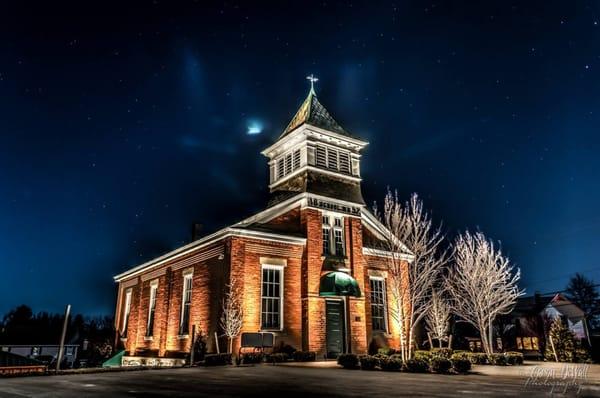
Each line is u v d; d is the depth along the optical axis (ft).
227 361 64.49
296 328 76.02
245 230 74.49
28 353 185.06
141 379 41.01
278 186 93.20
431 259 78.84
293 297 77.25
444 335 86.74
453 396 28.91
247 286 73.20
